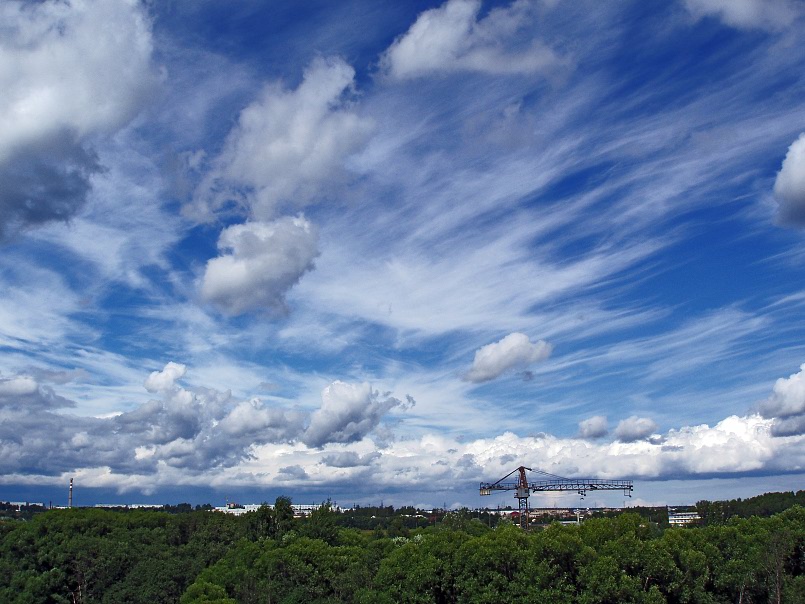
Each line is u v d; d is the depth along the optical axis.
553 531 139.25
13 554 180.88
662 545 134.38
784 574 137.25
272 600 143.38
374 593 138.12
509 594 129.25
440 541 141.75
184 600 138.88
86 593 169.38
